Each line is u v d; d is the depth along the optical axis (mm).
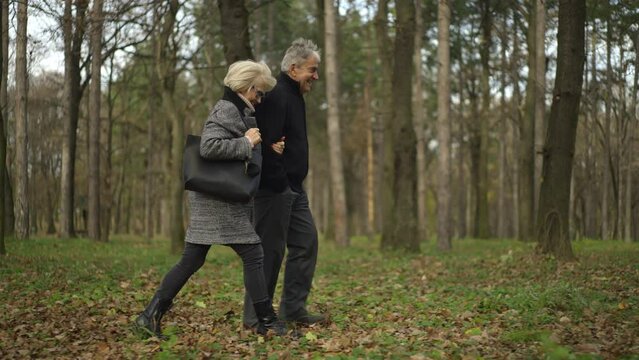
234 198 4988
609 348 4418
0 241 11945
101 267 11539
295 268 5934
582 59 11750
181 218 16453
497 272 10812
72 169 22281
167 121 18594
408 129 17594
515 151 31984
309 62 5668
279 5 25969
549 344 4066
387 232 18688
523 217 23141
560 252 11703
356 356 4473
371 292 8609
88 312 6348
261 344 4973
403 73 17594
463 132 35312
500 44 23703
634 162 24797
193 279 10094
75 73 22219
